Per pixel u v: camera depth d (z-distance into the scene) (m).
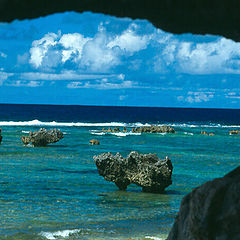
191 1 4.59
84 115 186.00
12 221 16.16
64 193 22.81
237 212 5.02
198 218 5.36
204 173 32.75
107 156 24.31
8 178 27.06
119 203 20.52
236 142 65.06
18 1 4.33
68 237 13.89
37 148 47.66
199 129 99.50
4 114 164.00
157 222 16.53
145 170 23.48
